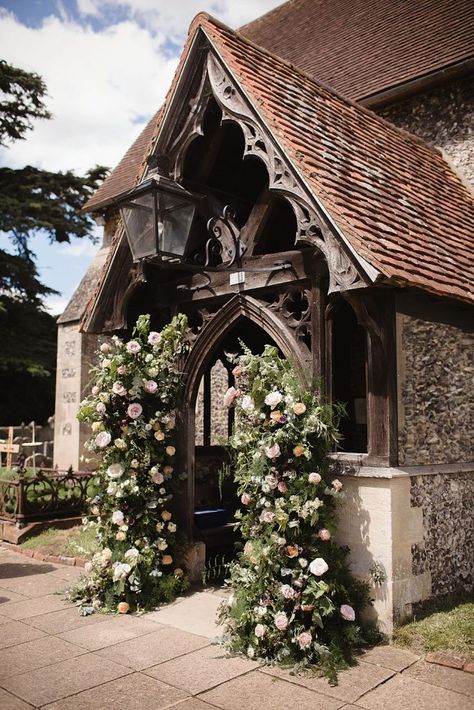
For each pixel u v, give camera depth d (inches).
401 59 414.0
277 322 206.8
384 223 200.4
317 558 170.9
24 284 1069.8
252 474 182.7
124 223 213.2
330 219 177.8
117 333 270.2
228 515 295.6
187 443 242.1
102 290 263.1
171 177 235.6
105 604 213.2
